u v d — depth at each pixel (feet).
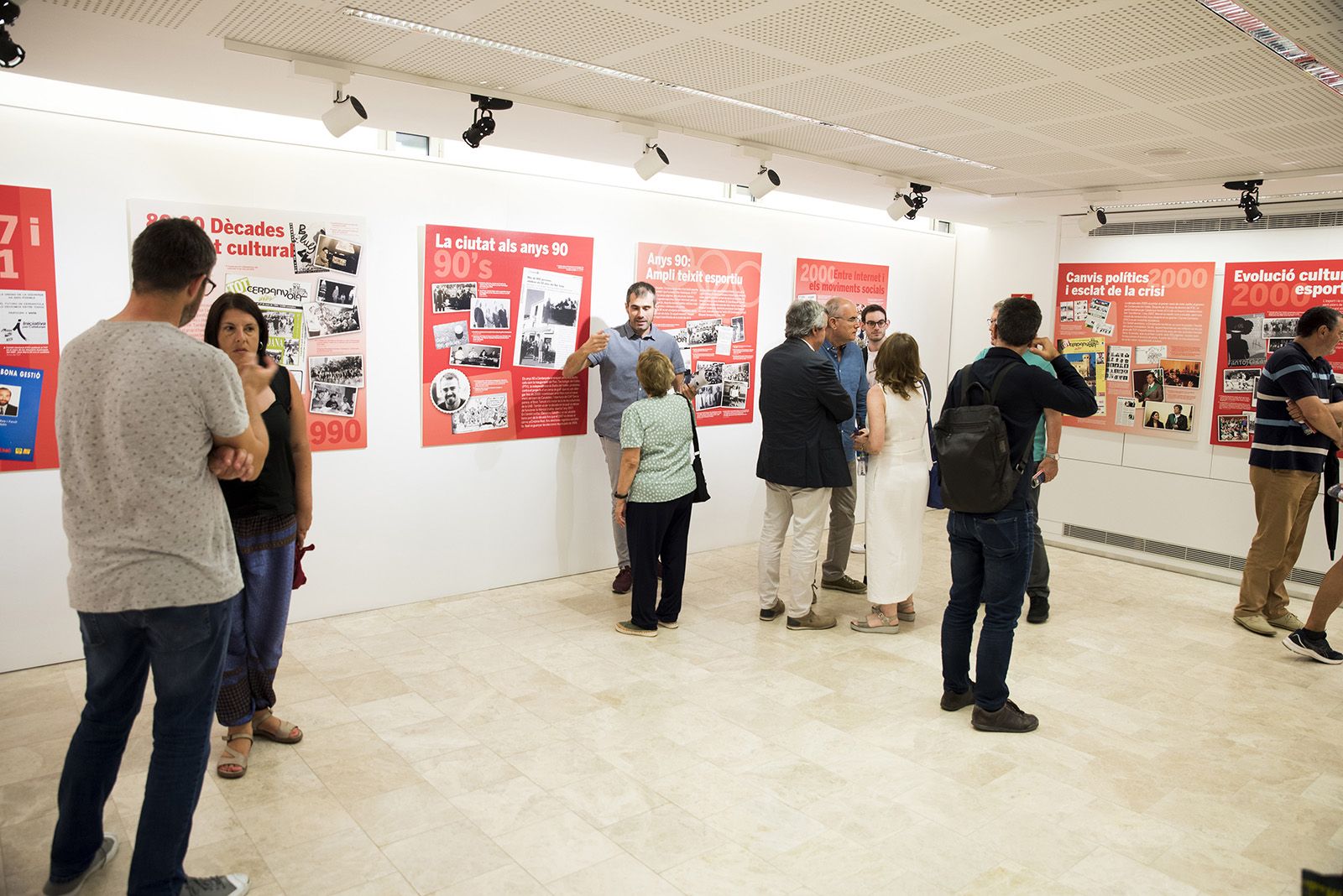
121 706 7.54
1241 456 19.93
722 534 21.63
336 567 15.76
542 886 8.29
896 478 15.08
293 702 12.27
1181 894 8.38
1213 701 13.01
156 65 11.09
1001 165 16.83
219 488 7.41
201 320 14.03
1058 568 20.80
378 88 12.16
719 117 13.75
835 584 18.40
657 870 8.57
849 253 23.29
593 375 18.56
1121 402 21.95
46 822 9.14
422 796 9.87
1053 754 11.22
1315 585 18.79
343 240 15.12
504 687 12.93
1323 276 18.74
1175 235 21.02
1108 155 15.56
